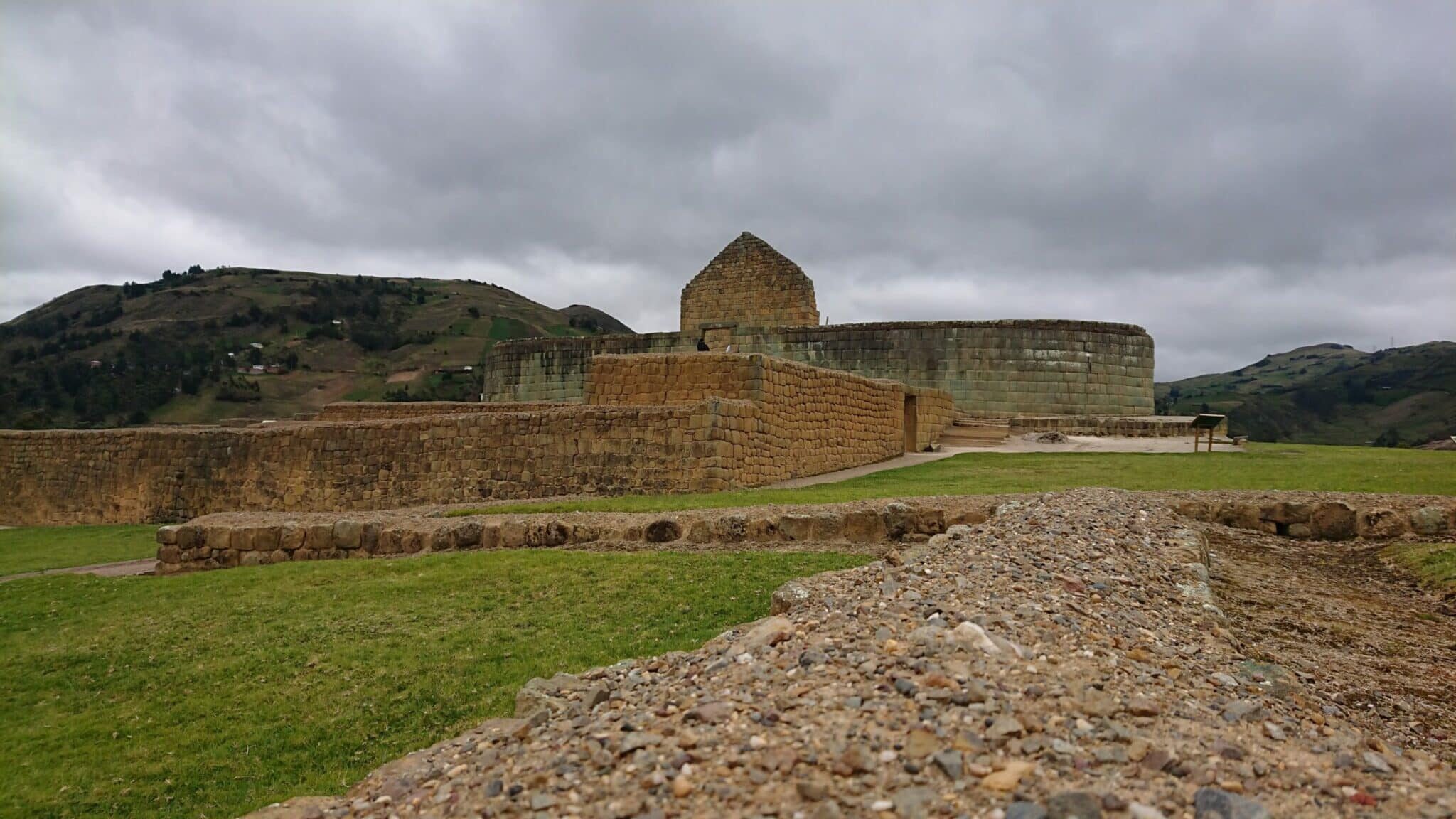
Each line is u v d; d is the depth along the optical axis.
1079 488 17.47
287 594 13.65
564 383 46.88
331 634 11.71
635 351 44.75
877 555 13.34
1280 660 8.88
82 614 13.97
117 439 30.38
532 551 14.80
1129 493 17.23
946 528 14.34
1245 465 23.34
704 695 5.80
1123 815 4.10
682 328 46.56
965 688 5.43
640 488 20.78
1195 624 8.35
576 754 5.17
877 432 29.23
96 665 11.57
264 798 7.80
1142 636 7.48
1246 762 4.76
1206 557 12.45
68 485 31.30
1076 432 36.56
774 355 42.41
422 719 9.10
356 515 18.41
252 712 9.69
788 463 23.45
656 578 12.62
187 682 10.66
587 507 17.66
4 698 10.77
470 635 11.16
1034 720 5.02
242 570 15.64
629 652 9.95
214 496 27.81
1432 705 7.98
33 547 24.52
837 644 6.43
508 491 22.33
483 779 5.23
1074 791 4.20
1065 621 7.26
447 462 23.34
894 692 5.46
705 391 22.98
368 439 24.83
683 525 14.92
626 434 21.11
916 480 21.80
